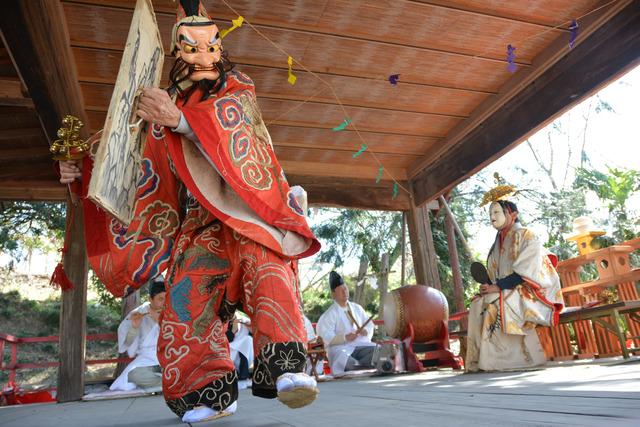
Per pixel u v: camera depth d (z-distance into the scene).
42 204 12.03
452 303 13.55
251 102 2.00
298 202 2.04
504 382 3.11
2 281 22.42
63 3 4.06
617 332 4.39
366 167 7.12
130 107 1.77
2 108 5.12
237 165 1.76
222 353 1.95
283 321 1.60
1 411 4.12
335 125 6.13
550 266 4.79
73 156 2.08
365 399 2.49
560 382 2.62
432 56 5.11
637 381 2.19
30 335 18.11
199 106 1.79
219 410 1.97
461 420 1.33
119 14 4.22
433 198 6.97
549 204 15.70
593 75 4.66
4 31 3.38
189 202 2.05
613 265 5.71
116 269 2.06
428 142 6.69
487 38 4.90
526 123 5.45
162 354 1.91
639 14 4.25
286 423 1.64
